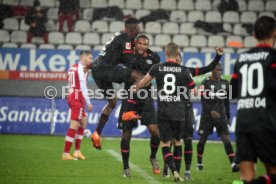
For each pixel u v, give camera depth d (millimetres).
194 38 51156
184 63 44281
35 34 49750
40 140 39344
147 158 31719
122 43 24156
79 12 51188
